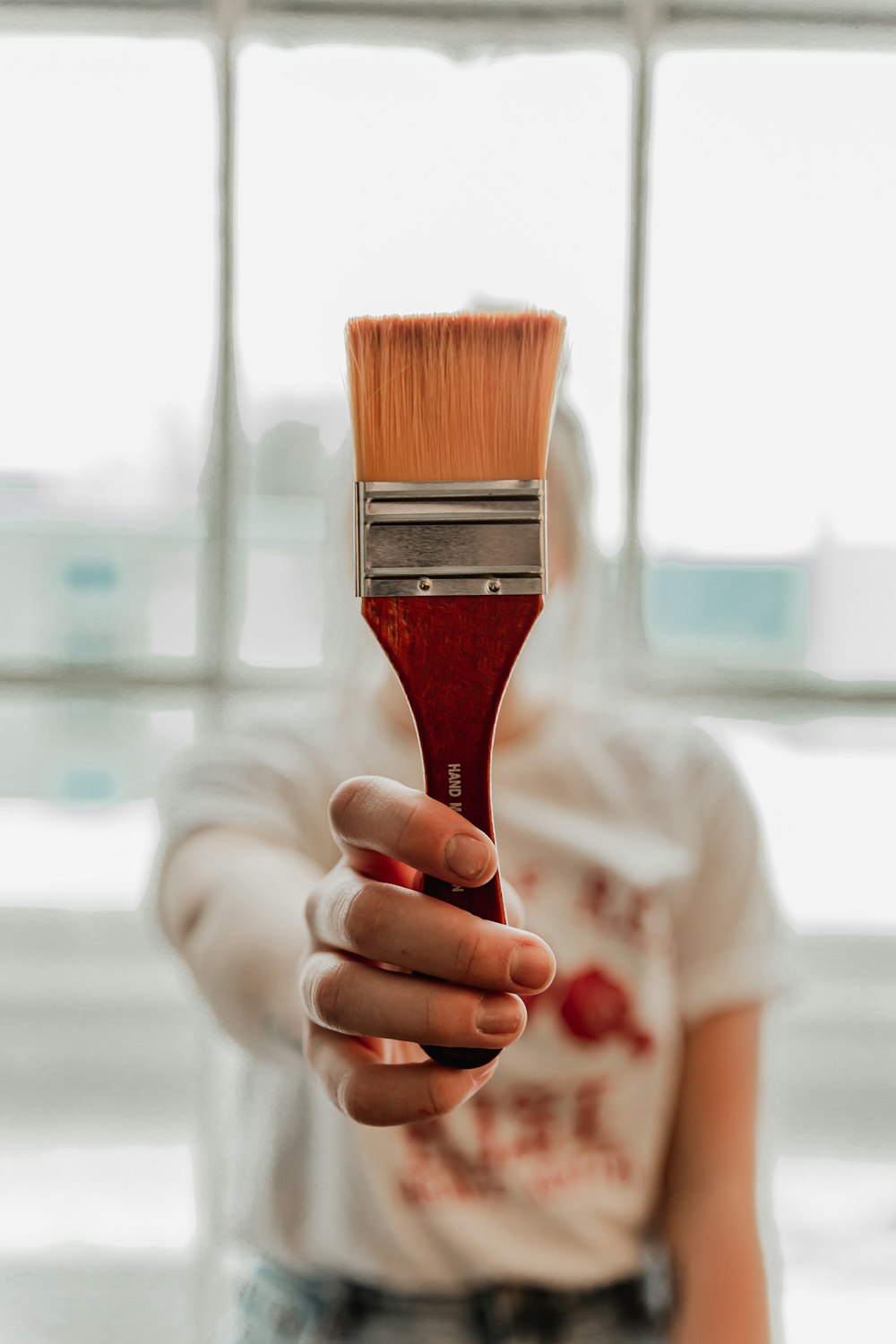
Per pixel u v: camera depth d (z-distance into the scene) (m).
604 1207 1.13
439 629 0.57
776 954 1.23
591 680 1.63
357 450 0.57
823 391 3.63
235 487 3.63
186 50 3.53
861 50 3.57
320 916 0.64
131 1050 4.39
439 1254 1.11
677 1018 1.20
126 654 3.76
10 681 3.62
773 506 3.64
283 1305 1.14
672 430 3.62
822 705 3.64
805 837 4.12
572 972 1.16
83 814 4.39
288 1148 1.15
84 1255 3.27
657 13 3.54
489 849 0.57
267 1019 0.90
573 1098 1.15
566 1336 1.11
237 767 1.18
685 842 1.23
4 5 3.52
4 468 3.69
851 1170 3.72
